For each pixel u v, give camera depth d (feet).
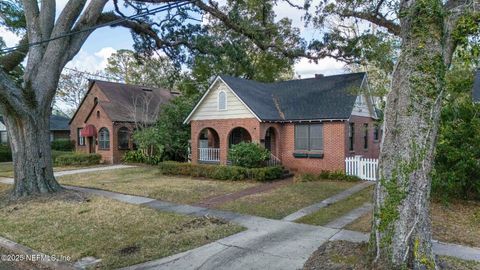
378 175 16.26
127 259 18.70
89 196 36.83
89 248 20.40
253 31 56.80
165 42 53.93
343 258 17.48
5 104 33.94
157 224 25.52
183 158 76.13
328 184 46.29
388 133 16.03
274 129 59.47
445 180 30.78
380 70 51.80
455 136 31.17
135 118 79.30
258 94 63.36
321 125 55.21
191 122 65.87
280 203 33.45
